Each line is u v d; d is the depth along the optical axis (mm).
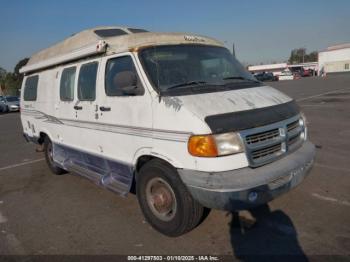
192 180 3291
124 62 4141
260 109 3580
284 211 4281
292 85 31422
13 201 5473
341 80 34281
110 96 4355
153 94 3707
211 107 3389
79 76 5070
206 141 3193
